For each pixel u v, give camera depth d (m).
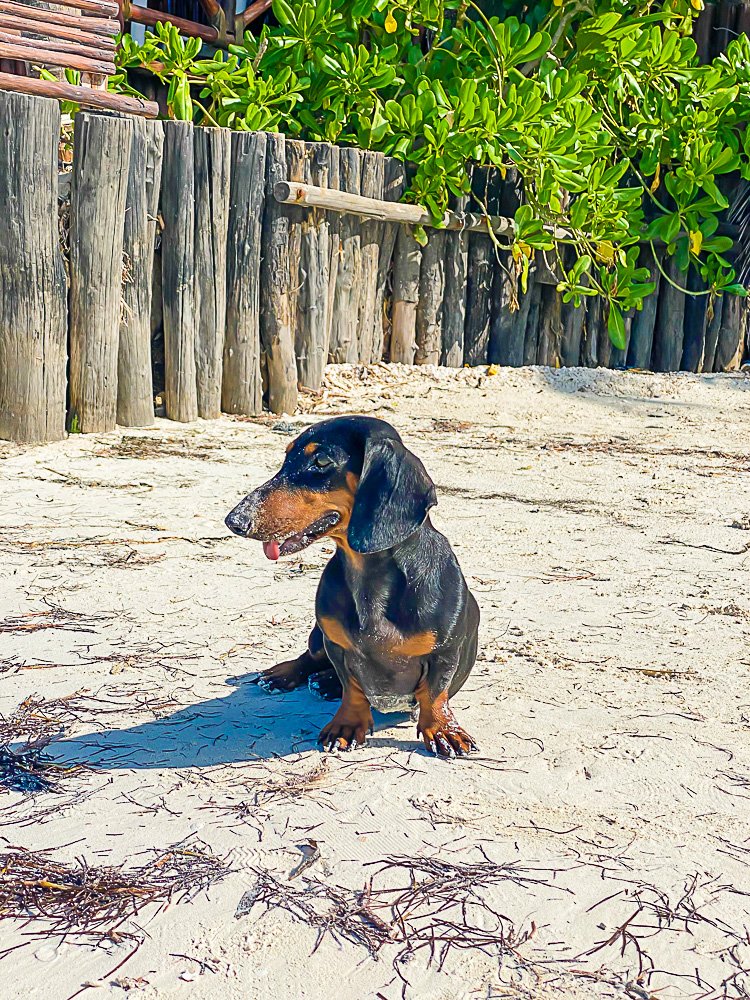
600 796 1.65
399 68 4.45
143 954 1.26
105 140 3.30
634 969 1.26
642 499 3.06
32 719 1.86
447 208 4.31
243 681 2.01
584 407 4.18
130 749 1.77
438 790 1.65
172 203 3.54
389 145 4.27
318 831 1.52
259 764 1.73
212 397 3.71
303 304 3.91
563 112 4.40
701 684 2.03
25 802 1.59
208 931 1.30
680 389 4.52
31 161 3.20
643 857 1.49
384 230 4.23
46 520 2.72
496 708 1.93
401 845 1.49
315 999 1.19
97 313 3.38
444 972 1.24
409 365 4.37
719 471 3.39
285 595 2.36
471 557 2.58
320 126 4.35
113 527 2.69
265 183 3.73
